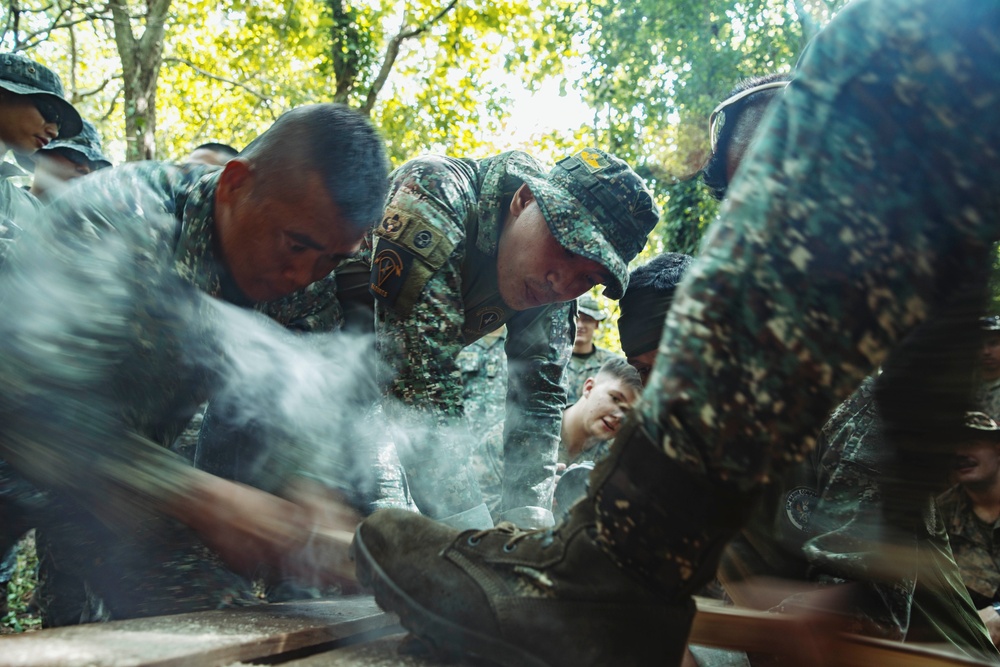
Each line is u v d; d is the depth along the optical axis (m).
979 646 1.77
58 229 1.64
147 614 1.84
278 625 1.34
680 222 8.93
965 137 0.87
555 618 1.06
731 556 1.75
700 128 5.36
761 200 0.92
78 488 1.54
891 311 0.89
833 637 1.44
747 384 0.90
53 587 2.25
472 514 2.12
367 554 1.20
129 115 9.42
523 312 2.57
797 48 6.18
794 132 0.92
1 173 3.57
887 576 1.50
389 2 13.50
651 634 1.05
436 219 2.14
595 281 2.22
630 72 7.00
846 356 0.89
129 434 1.57
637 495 1.00
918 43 0.88
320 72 13.90
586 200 2.15
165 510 1.53
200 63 15.80
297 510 1.57
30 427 1.51
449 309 2.17
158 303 1.72
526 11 12.92
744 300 0.90
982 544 3.04
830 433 1.75
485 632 1.08
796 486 1.78
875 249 0.88
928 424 1.34
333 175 1.65
